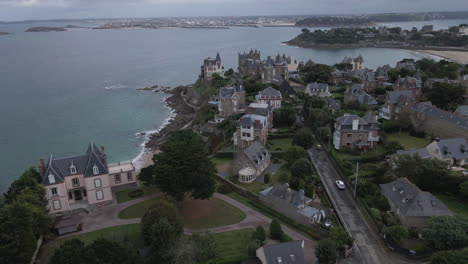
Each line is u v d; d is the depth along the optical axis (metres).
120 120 186.50
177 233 72.44
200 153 92.44
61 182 87.19
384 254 70.31
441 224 67.62
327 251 65.19
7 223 64.69
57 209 88.12
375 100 164.75
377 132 122.81
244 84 193.62
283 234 75.75
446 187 89.38
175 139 108.62
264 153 112.38
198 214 87.06
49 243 75.19
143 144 154.12
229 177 106.00
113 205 91.50
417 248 69.62
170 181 84.94
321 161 113.62
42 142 154.50
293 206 83.00
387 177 94.25
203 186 86.81
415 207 76.56
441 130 122.94
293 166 101.94
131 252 65.00
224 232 79.25
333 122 136.38
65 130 169.38
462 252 59.25
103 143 154.75
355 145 116.38
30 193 78.62
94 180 90.31
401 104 138.38
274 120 145.00
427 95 163.50
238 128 126.88
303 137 122.81
